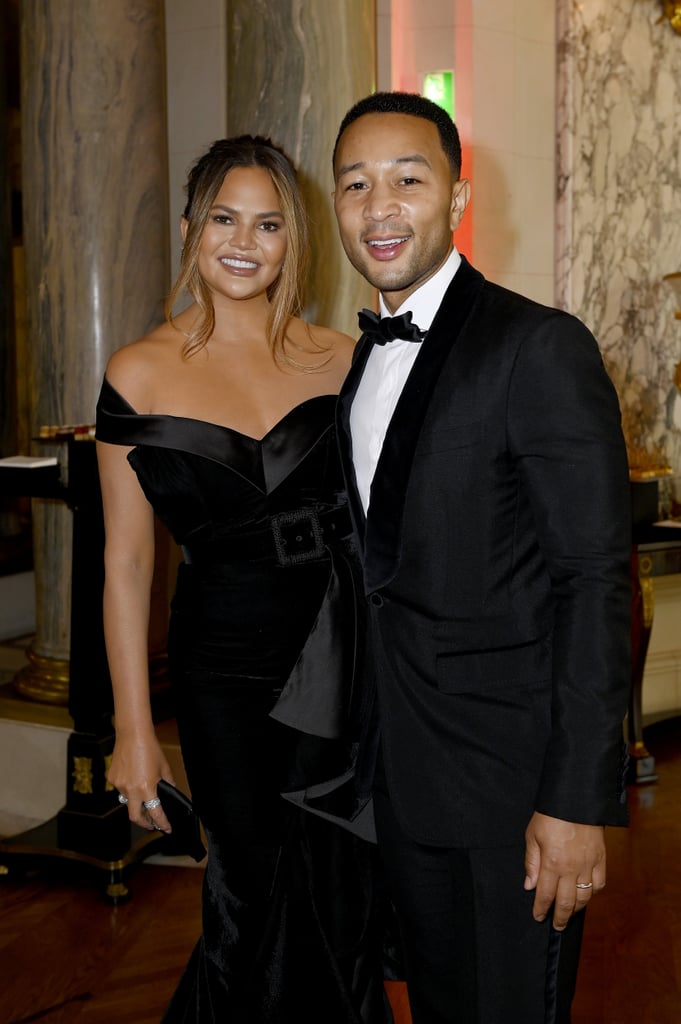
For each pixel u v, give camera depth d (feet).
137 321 13.50
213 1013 7.00
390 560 5.59
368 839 6.74
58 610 14.35
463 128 16.81
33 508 14.58
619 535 5.09
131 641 6.86
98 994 9.52
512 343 5.32
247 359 7.05
